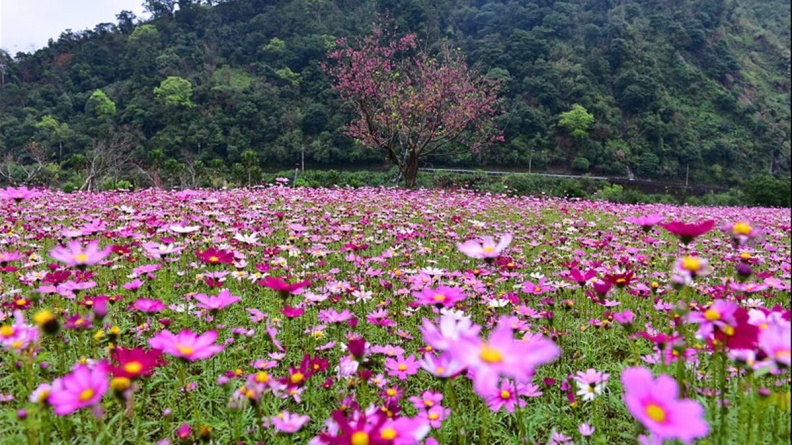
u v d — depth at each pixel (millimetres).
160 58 50719
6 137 38219
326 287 2840
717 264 4262
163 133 40969
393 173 19984
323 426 1705
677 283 1346
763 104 50438
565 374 2191
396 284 3287
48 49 53531
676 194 36906
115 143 28453
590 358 2352
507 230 6238
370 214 6449
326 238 4723
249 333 1992
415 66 19781
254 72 50375
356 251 3965
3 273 2992
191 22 60969
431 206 8180
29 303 2219
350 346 1480
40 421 1245
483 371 805
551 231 6508
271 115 41625
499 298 2617
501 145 39625
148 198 8094
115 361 1613
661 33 55000
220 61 53000
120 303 2797
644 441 1040
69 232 2834
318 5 56844
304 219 5531
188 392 1801
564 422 1744
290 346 2400
